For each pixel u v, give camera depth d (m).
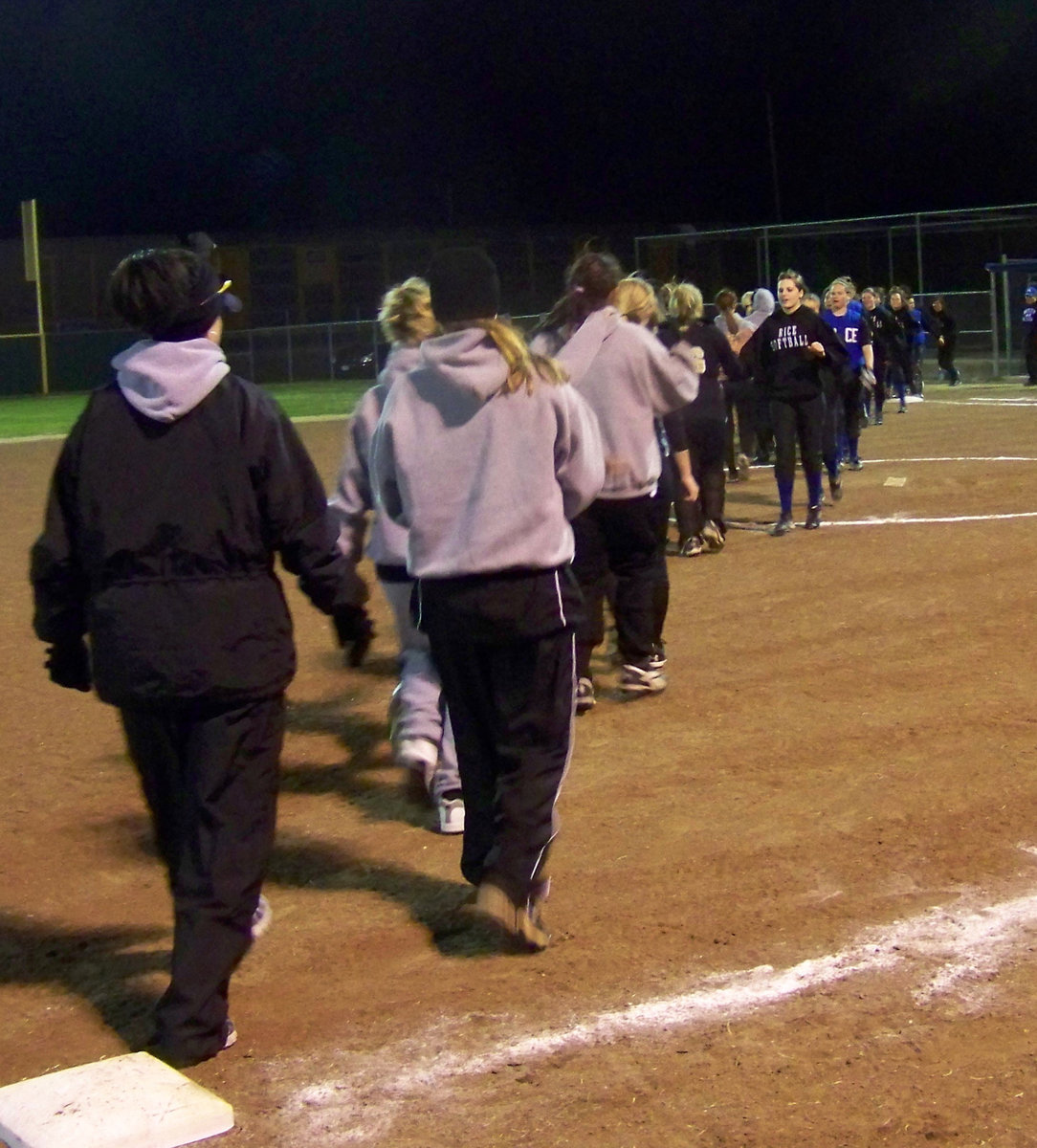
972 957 4.46
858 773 6.12
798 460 16.53
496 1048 4.02
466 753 4.59
